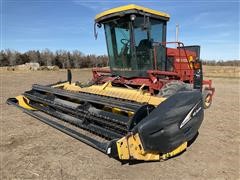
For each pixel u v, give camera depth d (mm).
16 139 5258
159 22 6672
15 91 12648
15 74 27484
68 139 5281
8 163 4137
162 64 6984
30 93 7098
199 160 4387
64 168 3980
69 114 5480
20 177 3686
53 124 5090
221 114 8062
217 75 29609
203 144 5199
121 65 6738
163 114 3705
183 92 4195
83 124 4812
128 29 6246
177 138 3887
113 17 6344
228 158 4500
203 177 3779
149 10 6164
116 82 6602
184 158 4457
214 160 4402
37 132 5738
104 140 4234
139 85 6168
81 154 4520
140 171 3924
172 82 5391
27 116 7223
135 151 3611
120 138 3633
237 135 5844
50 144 4988
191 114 4082
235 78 25219
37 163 4141
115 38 6715
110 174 3807
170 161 4316
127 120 3975
